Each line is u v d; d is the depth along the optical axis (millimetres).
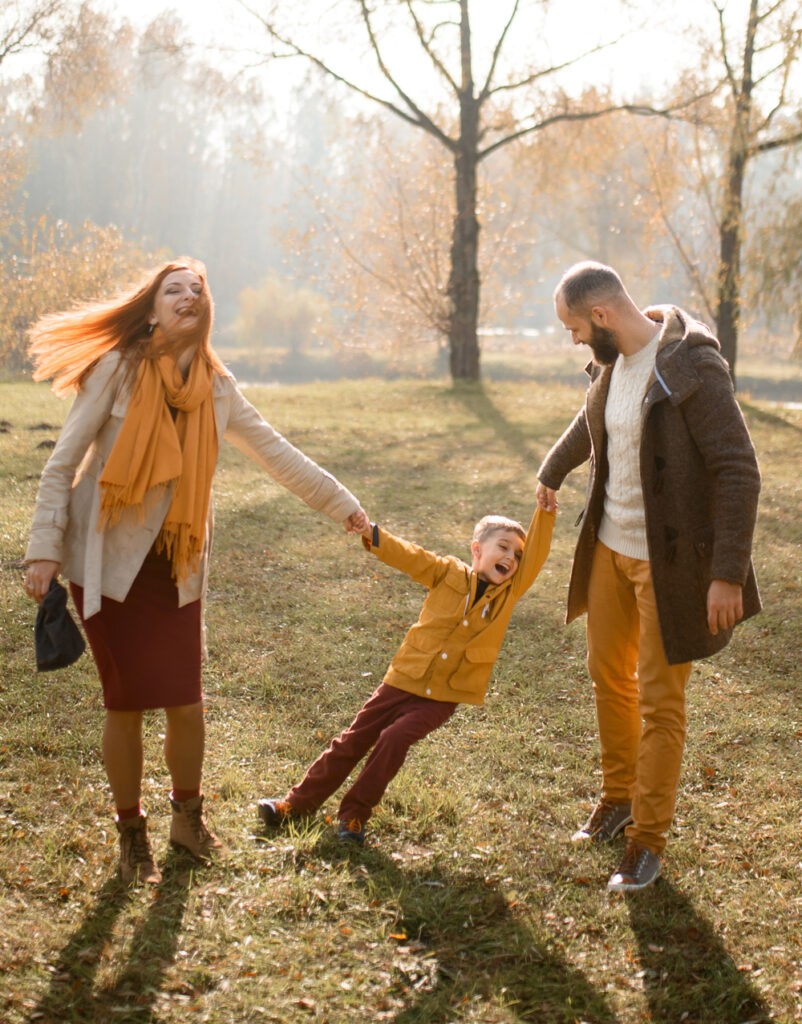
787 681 5078
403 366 42062
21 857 3086
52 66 22594
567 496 9820
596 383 3396
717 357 3105
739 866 3299
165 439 2848
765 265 16828
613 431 3291
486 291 28391
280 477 3305
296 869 3146
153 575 2926
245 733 4199
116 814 3152
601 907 3039
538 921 2949
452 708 3404
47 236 22469
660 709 3164
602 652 3455
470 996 2580
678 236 22922
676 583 3115
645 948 2852
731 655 5473
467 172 21203
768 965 2771
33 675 4551
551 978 2701
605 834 3498
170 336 2914
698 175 19812
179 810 3145
